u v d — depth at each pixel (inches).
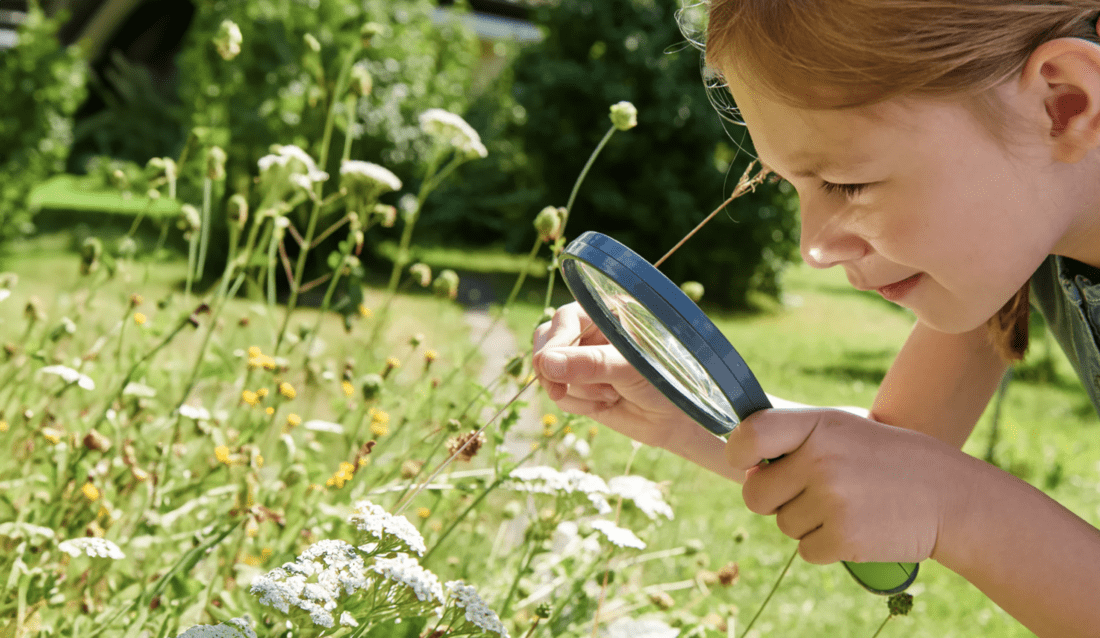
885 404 51.5
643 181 374.9
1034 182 30.8
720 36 32.1
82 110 618.2
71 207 406.3
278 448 67.2
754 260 386.0
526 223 432.5
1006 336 45.3
